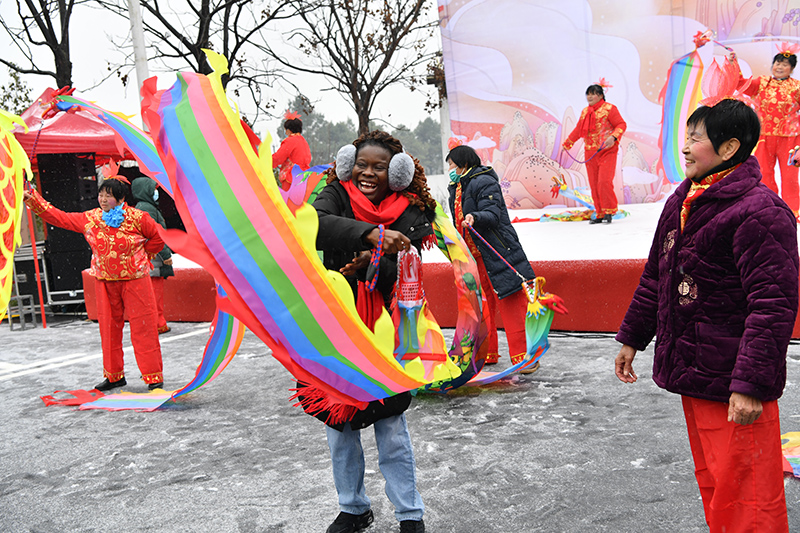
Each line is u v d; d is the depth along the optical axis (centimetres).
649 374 454
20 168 244
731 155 195
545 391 436
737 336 193
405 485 254
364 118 1895
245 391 492
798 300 186
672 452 322
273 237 216
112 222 487
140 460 362
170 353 651
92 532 279
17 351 728
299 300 217
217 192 218
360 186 250
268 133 221
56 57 1582
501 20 1273
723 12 1139
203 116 222
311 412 251
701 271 197
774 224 184
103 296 502
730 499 196
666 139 934
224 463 349
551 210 1258
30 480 342
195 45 1727
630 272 567
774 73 808
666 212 214
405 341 288
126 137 346
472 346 410
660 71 1193
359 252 237
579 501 278
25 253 984
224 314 431
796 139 796
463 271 394
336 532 261
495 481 304
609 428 360
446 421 391
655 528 253
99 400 483
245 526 276
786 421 350
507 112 1304
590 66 1234
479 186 466
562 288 595
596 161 985
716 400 195
